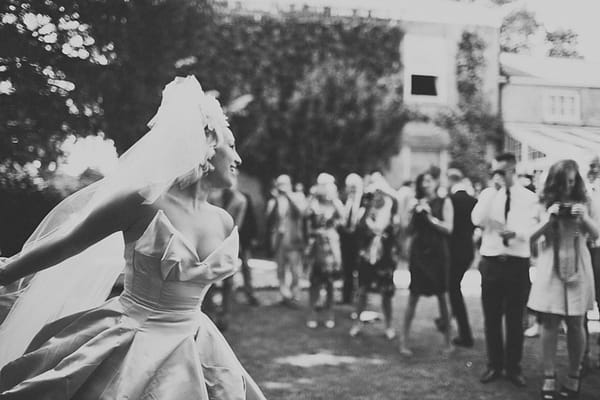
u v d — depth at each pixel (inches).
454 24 365.4
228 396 79.7
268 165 553.0
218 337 84.0
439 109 394.9
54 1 142.6
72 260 87.6
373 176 240.1
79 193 85.3
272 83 545.3
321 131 546.0
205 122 82.5
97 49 169.8
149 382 73.3
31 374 77.3
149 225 75.8
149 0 203.5
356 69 537.3
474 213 179.0
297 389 169.2
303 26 545.3
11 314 85.1
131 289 78.3
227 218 88.2
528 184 193.0
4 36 137.8
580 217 155.6
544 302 160.6
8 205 164.9
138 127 203.5
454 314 222.7
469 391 168.7
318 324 259.9
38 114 154.6
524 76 215.5
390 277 235.8
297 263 306.7
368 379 179.9
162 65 214.2
